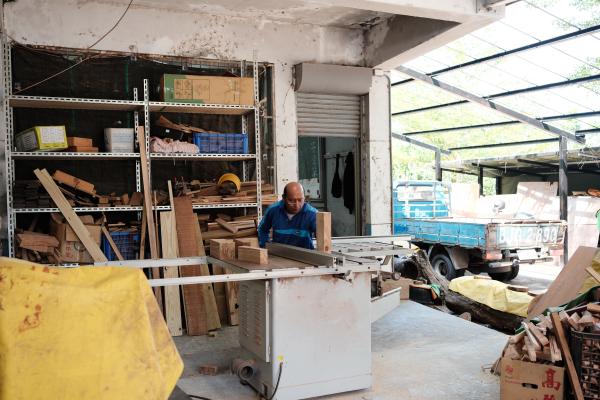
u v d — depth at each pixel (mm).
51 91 5879
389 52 7137
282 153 6980
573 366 3258
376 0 5359
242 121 6723
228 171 6734
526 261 9695
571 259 5297
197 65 6547
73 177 5578
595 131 11523
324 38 7266
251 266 3570
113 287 1746
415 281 7367
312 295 3668
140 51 6199
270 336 3576
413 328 5602
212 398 3762
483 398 3738
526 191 14258
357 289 3822
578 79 8820
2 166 5457
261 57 6867
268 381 3631
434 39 6508
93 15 5988
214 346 5121
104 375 1655
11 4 5641
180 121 6461
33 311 1592
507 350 3600
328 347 3727
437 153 15555
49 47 5801
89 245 5426
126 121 6203
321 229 3961
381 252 4625
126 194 5941
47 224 5836
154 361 1762
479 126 12852
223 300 6027
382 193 7660
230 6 6332
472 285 6633
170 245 5785
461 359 4586
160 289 5656
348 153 8219
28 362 1553
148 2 6129
